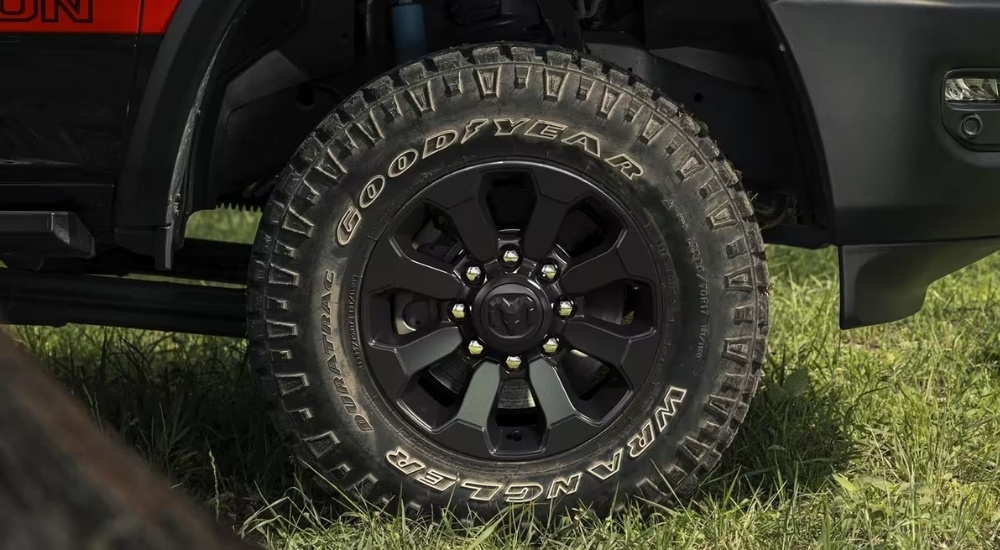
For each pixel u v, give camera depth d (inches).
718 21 127.0
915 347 163.5
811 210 127.7
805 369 145.3
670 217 120.4
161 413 135.9
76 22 115.6
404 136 118.5
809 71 119.2
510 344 121.2
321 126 119.2
